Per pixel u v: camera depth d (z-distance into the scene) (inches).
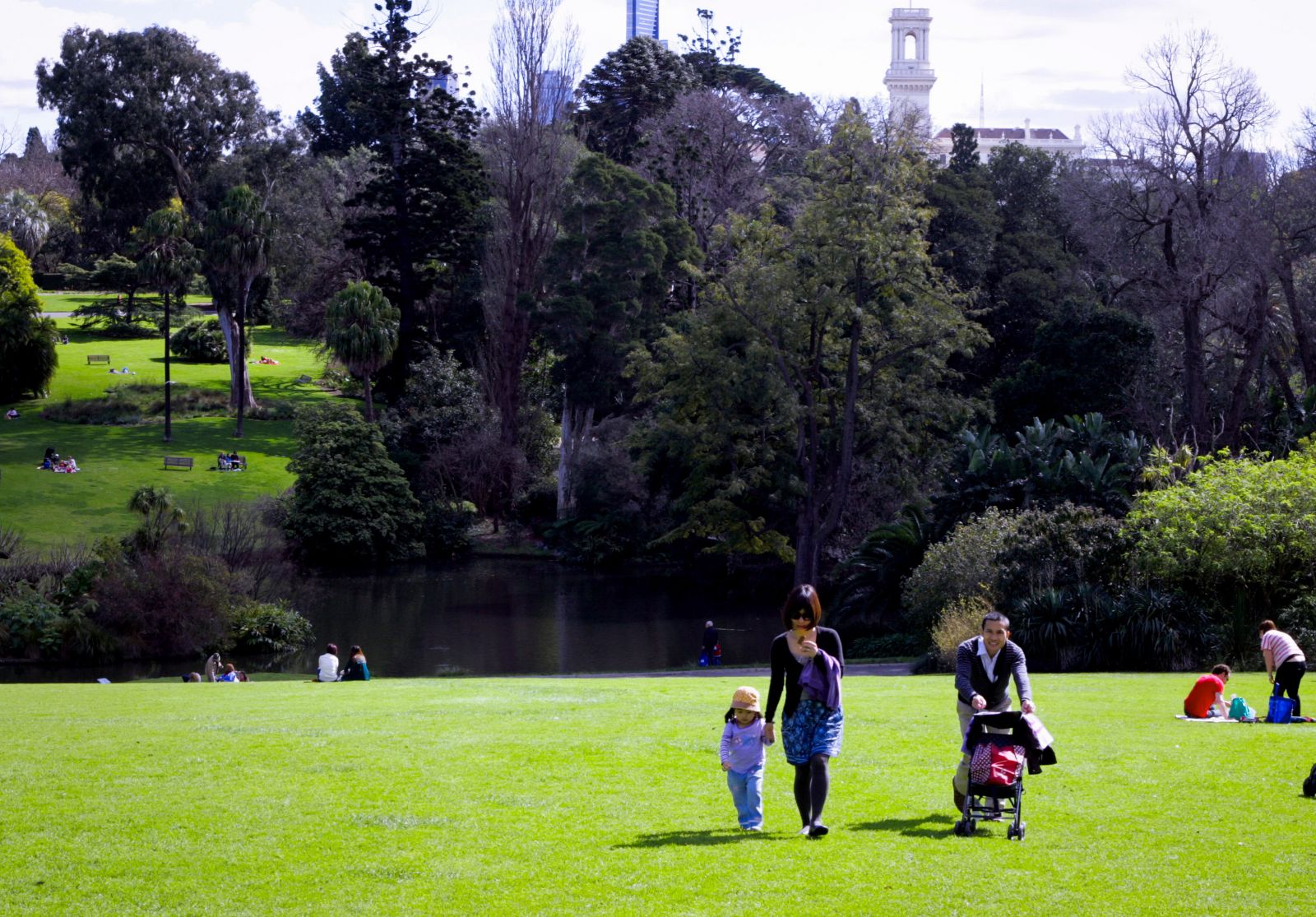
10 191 4581.7
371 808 353.4
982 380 2481.5
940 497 1422.2
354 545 2347.4
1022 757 315.6
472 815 344.2
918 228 1695.4
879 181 1662.2
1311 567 971.3
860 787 379.2
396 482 2425.0
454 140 2896.2
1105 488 1330.0
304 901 266.2
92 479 2486.5
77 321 4131.4
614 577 2241.6
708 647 1331.2
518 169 2620.6
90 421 2965.1
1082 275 2591.0
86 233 4938.5
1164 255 1925.4
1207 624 986.1
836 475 1812.3
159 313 4126.5
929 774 399.5
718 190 2920.8
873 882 271.7
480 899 265.7
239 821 338.6
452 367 2768.2
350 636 1589.6
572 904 261.0
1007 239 2591.0
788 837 315.3
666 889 269.1
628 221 2485.2
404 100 2903.5
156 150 3122.5
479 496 2583.7
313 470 2375.7
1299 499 971.3
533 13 2632.9
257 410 3110.2
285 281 3713.1
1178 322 2071.9
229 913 259.9
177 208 3690.9
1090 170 2723.9
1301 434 1657.2
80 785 389.7
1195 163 1831.9
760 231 1748.3
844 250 1619.1
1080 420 1563.7
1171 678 807.1
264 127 3228.3
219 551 1766.7
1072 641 1000.2
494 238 2640.3
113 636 1449.3
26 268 3442.4
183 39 3073.3
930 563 1216.2
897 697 661.3
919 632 1253.1
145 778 402.0
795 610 319.0
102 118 2987.2
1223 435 1745.8
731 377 1721.2
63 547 1784.0
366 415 2576.3
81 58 2997.0
